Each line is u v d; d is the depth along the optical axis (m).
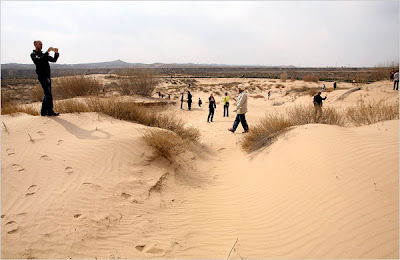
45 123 6.69
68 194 4.11
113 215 3.93
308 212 3.71
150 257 3.21
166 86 53.38
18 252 2.92
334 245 2.95
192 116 18.34
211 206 4.77
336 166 4.33
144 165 5.68
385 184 3.56
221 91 44.28
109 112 8.55
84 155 5.35
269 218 3.97
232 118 16.42
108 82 31.77
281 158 5.66
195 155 7.62
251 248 3.36
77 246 3.18
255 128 8.77
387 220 3.00
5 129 6.16
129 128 7.09
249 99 36.47
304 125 6.78
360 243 2.83
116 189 4.61
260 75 92.69
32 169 4.65
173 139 6.98
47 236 3.22
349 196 3.62
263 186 5.07
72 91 18.55
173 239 3.65
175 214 4.38
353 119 7.87
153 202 4.61
